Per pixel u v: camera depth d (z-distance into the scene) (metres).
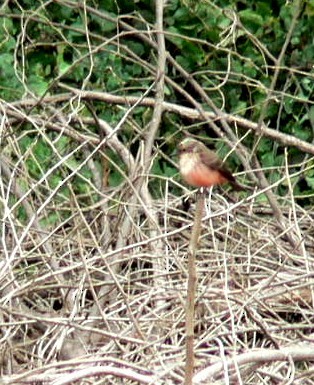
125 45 15.66
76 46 14.59
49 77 15.72
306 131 16.02
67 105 13.48
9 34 15.02
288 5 15.85
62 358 10.92
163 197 14.23
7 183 12.94
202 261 12.01
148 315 11.11
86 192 14.26
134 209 12.52
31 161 14.02
